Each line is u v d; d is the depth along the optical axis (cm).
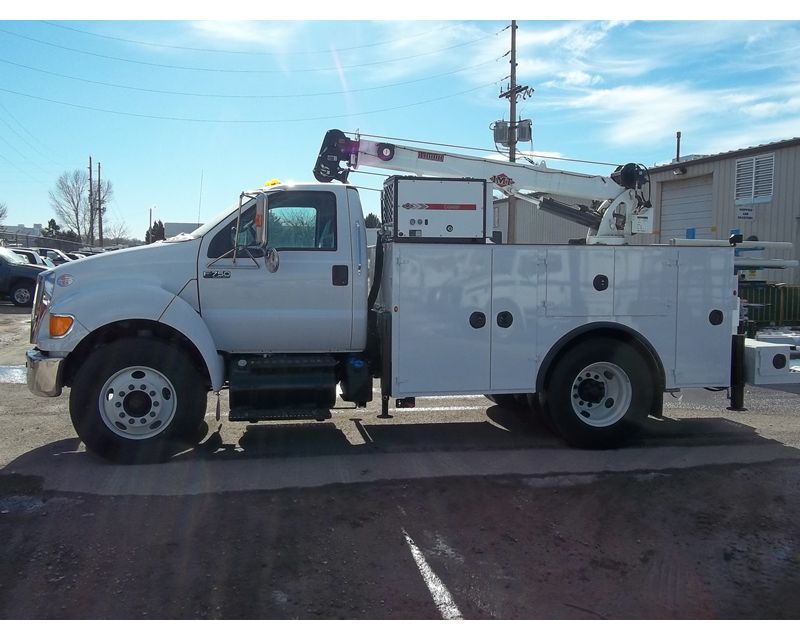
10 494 489
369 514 463
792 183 1833
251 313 602
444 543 421
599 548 418
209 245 597
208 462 575
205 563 386
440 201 615
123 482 518
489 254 619
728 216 2023
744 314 1284
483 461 590
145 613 331
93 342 582
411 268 607
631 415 636
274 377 597
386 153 791
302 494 499
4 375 1000
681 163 2175
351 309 617
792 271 1855
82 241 6312
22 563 382
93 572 372
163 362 564
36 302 593
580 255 636
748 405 864
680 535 438
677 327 660
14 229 6850
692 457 608
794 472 563
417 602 350
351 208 621
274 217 613
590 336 651
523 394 719
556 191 812
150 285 581
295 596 352
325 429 703
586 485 528
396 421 745
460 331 618
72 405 557
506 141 3219
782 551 416
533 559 402
